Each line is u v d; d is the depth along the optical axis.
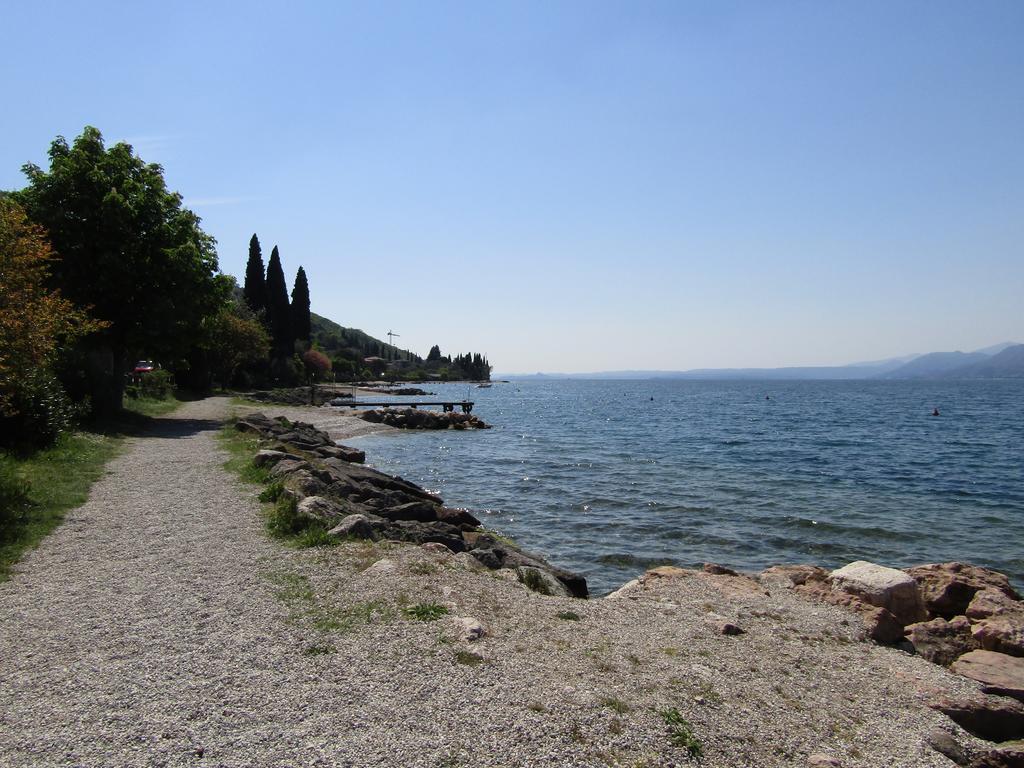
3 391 15.77
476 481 26.69
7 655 6.28
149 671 5.93
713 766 4.90
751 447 39.66
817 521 19.56
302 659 6.20
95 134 28.48
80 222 26.53
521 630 7.30
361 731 4.95
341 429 45.03
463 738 4.89
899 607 9.42
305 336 101.19
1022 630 8.31
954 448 39.66
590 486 25.44
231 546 10.20
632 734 5.08
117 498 13.75
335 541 10.30
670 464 31.84
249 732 4.89
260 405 51.69
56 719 5.06
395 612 7.41
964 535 18.25
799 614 8.88
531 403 101.81
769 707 5.96
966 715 6.28
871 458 34.72
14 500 11.88
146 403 38.03
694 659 6.90
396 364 185.75
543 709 5.36
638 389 195.62
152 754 4.58
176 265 28.16
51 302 15.32
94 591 8.15
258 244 82.19
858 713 6.12
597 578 14.15
